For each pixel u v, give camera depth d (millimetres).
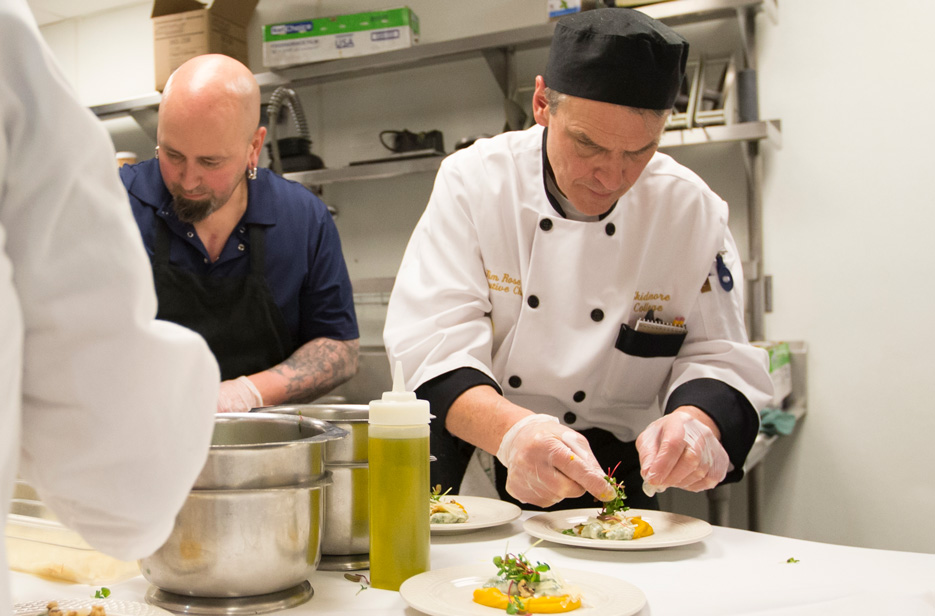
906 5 2717
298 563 844
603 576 888
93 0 4062
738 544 1106
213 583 809
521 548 1100
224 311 1809
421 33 3465
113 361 496
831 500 2838
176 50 3467
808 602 830
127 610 747
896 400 2744
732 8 2719
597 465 1095
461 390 1324
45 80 455
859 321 2791
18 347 458
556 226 1531
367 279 3113
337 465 1008
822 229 2838
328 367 1878
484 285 1568
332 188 3617
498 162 1593
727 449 1358
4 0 452
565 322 1542
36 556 935
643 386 1605
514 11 3301
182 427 551
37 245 463
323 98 3648
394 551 902
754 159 2852
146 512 546
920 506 2717
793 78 2871
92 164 482
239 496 804
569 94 1278
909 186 2717
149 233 1747
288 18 3734
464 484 1740
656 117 1266
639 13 1324
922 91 2697
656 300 1588
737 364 1495
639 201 1559
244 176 1816
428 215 1653
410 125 3490
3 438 456
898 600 812
